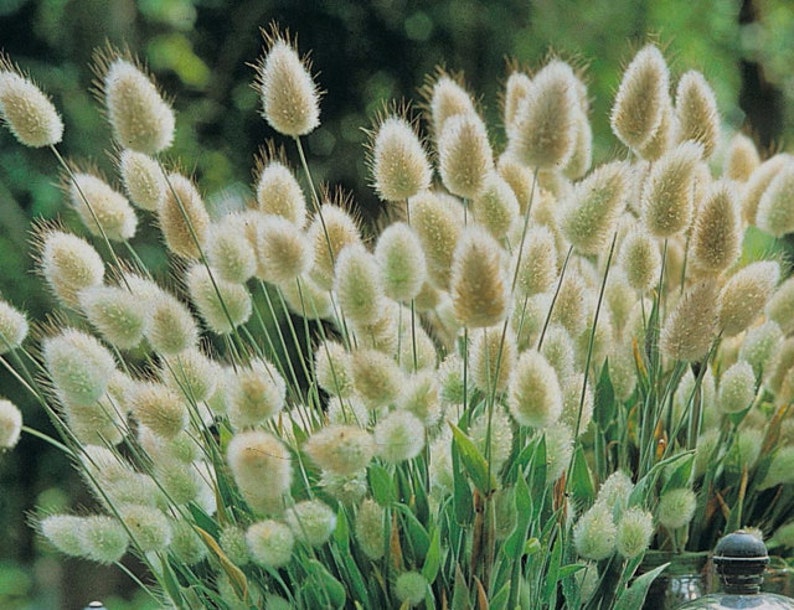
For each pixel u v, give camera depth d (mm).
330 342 836
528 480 822
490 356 802
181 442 823
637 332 921
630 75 857
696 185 900
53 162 2053
